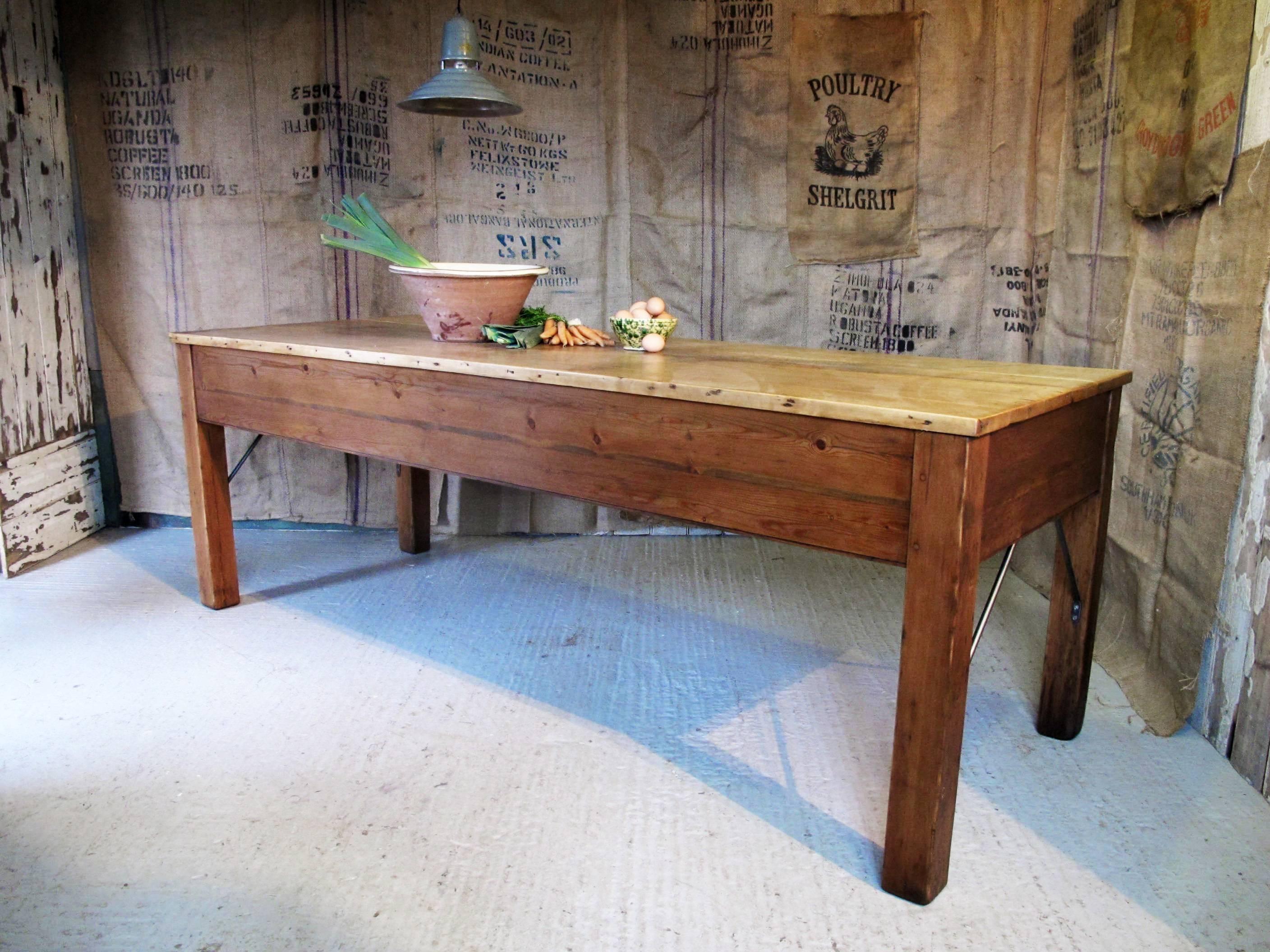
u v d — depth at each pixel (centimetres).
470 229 379
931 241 363
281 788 223
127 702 260
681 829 210
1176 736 249
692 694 270
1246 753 229
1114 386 218
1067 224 326
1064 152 329
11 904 184
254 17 361
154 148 372
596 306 387
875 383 204
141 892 188
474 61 271
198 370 305
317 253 376
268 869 195
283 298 380
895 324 372
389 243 273
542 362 235
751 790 225
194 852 200
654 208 377
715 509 203
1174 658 257
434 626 312
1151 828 212
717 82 365
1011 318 360
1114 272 295
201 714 255
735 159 370
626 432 213
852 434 180
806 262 372
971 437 165
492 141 374
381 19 362
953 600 173
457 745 242
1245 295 229
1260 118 221
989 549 181
